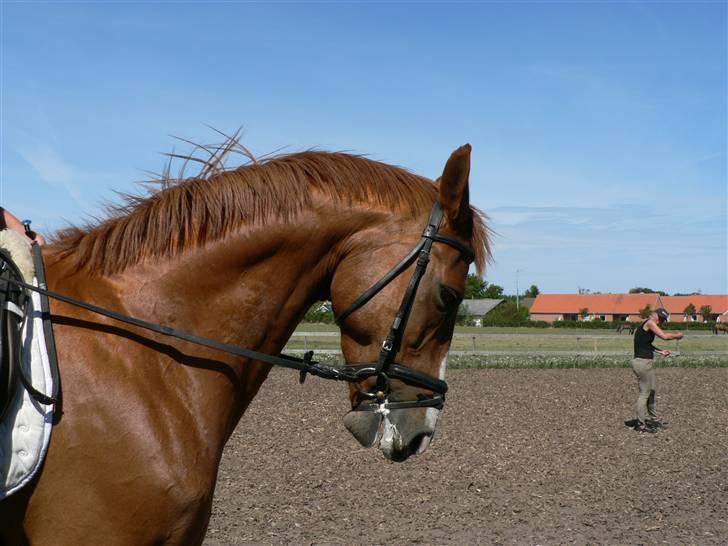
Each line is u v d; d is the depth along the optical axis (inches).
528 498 291.9
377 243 99.6
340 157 105.0
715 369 954.7
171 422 90.2
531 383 742.5
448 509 273.3
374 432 98.0
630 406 584.1
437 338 100.4
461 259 100.7
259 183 99.7
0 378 83.2
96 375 87.9
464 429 460.8
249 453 374.0
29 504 84.4
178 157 104.3
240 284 98.3
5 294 87.1
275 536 236.2
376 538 235.8
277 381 733.9
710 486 316.2
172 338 93.6
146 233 97.5
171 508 87.6
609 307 3644.2
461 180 98.0
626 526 253.6
